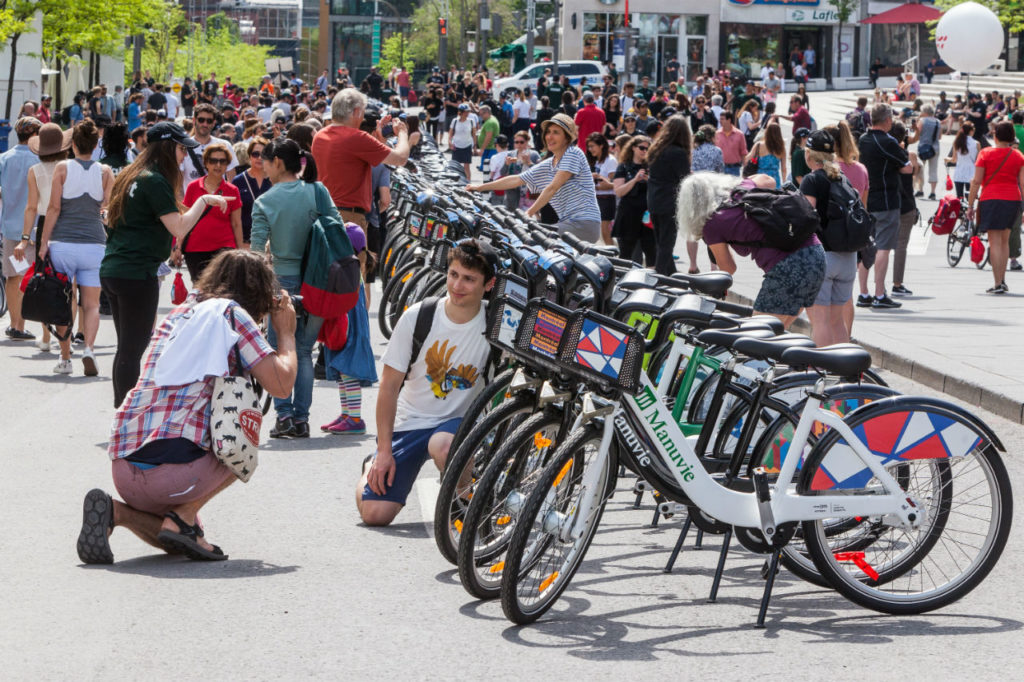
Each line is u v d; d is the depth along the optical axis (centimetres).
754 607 677
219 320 735
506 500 669
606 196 2056
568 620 651
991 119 4828
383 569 729
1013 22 7144
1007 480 671
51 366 1373
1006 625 652
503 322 719
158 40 9056
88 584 694
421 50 11288
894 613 666
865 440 661
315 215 1052
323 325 1062
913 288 1922
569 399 670
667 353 728
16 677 566
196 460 727
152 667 580
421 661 590
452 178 1733
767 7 8375
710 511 662
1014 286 1953
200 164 1320
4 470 944
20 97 4991
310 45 12544
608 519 841
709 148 2075
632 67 8269
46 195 1339
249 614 650
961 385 1233
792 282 1024
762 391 693
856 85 8575
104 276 1046
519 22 10581
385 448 801
